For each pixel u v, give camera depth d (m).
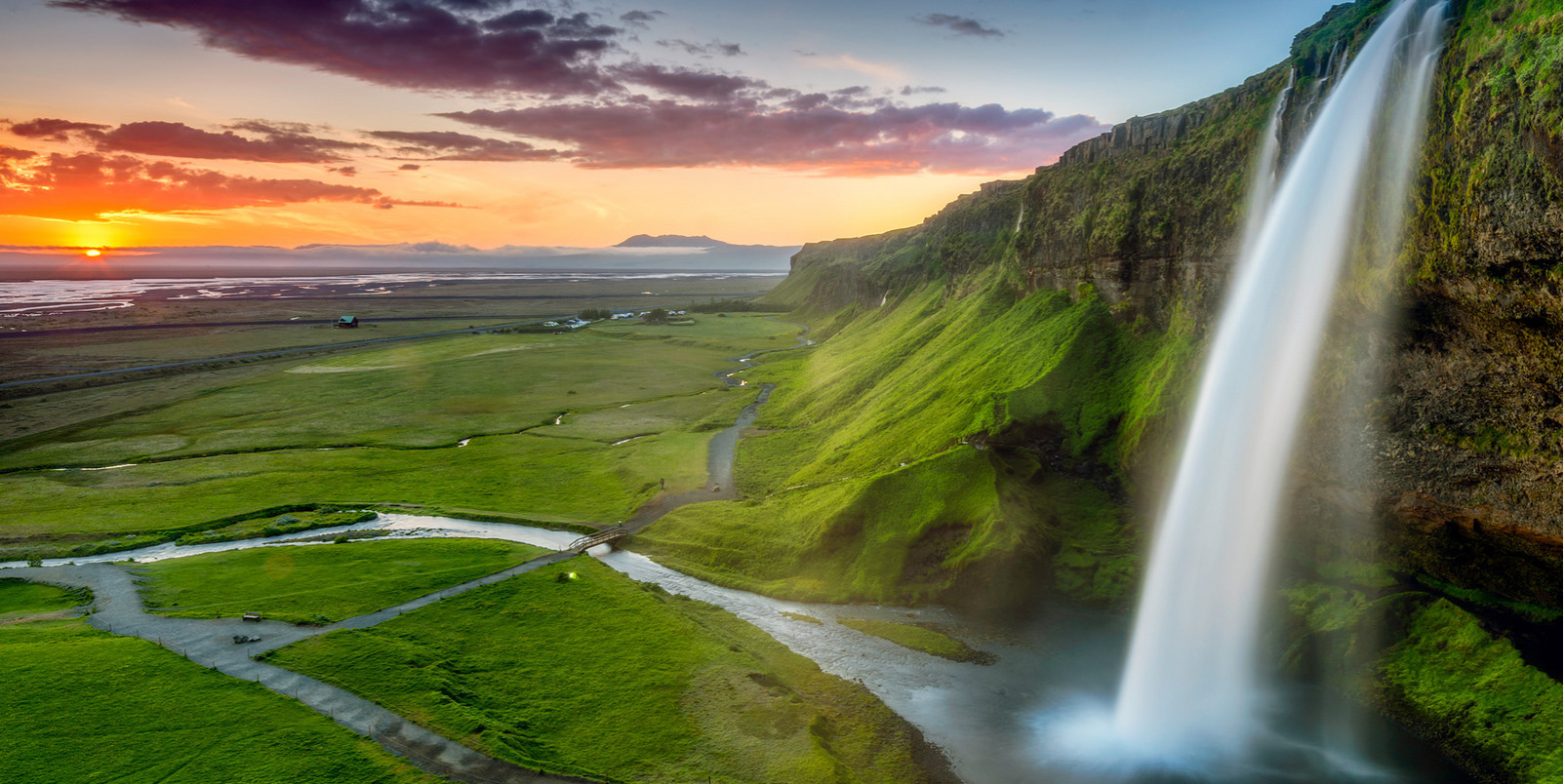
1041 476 100.56
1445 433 65.88
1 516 115.00
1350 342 72.38
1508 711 55.75
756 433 158.88
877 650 75.12
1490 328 59.59
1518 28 54.53
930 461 99.19
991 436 104.75
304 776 52.69
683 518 109.56
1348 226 72.00
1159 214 116.12
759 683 67.50
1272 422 79.88
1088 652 74.31
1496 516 63.12
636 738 59.31
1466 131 58.22
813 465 127.44
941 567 87.19
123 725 57.78
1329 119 76.88
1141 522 92.88
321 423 173.88
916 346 182.88
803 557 94.31
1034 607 82.38
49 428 170.25
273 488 129.00
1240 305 85.62
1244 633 74.19
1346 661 66.75
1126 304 120.81
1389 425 69.50
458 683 66.12
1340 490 74.25
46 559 99.50
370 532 109.69
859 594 86.94
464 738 57.66
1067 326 125.81
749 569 94.75
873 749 59.66
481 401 197.50
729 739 59.44
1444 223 60.62
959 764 58.19
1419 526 69.69
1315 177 77.31
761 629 80.06
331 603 81.31
